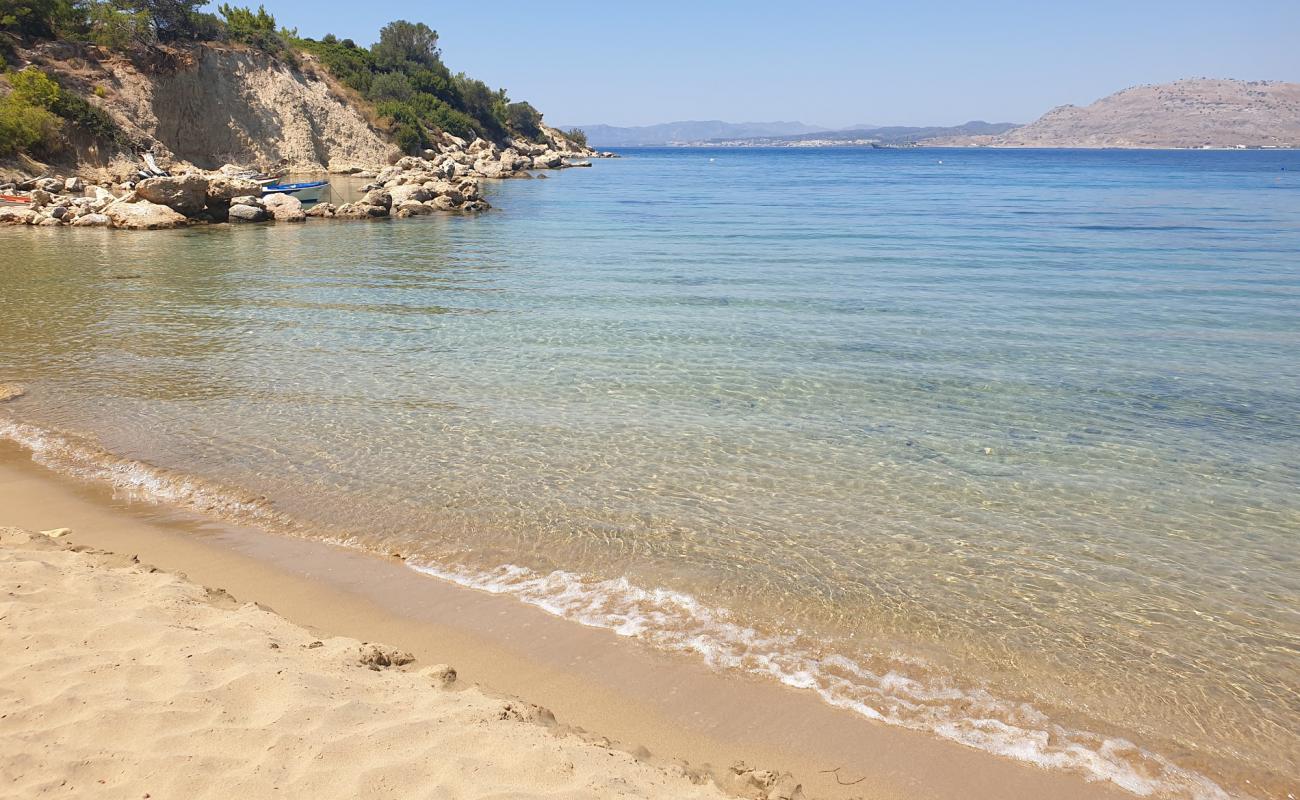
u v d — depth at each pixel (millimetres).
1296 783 4914
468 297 19375
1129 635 6398
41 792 3711
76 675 4621
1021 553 7637
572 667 5836
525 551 7574
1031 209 46312
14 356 13742
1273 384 12625
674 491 8859
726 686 5680
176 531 7898
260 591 6801
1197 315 17453
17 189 39906
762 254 27078
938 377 12969
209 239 30859
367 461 9578
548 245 29484
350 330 15914
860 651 6133
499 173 75750
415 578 7094
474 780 3914
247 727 4230
